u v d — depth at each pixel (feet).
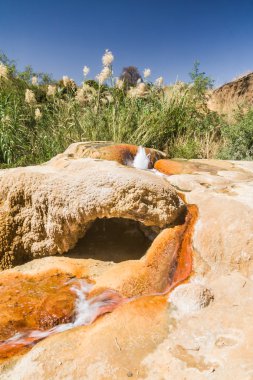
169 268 7.85
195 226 8.44
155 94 22.06
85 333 6.37
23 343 6.53
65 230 9.50
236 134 20.08
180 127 20.58
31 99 18.12
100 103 20.59
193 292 6.69
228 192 9.80
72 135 18.33
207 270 7.60
